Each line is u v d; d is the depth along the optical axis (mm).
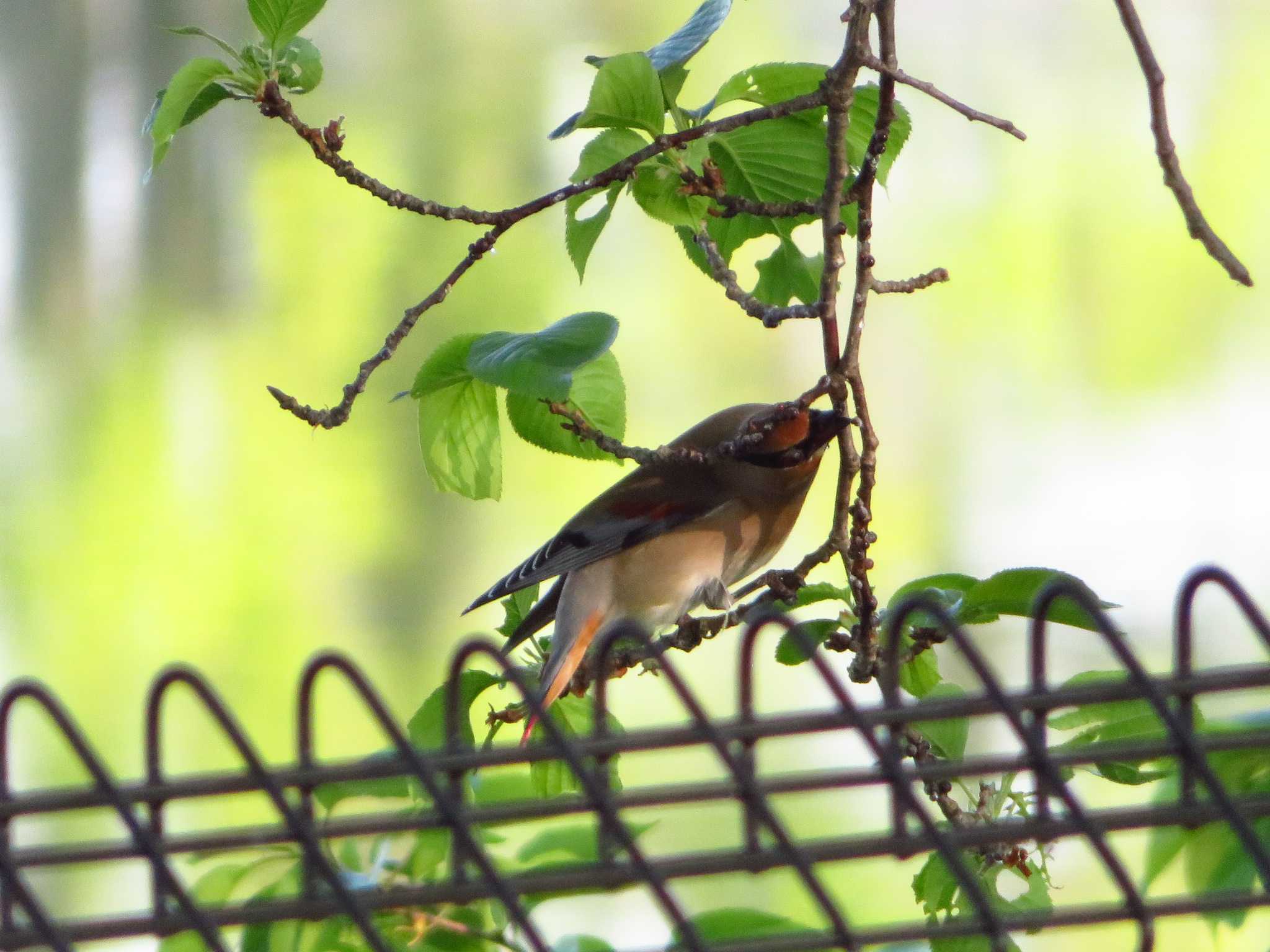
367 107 14750
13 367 13781
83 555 13148
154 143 4352
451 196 14719
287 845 3578
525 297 14469
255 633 13125
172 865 3020
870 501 4395
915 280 4473
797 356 15031
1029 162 16109
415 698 13023
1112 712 3814
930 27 16266
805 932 3418
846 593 4648
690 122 4840
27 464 13562
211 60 4320
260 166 14469
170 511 13469
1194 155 15969
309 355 14055
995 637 10461
